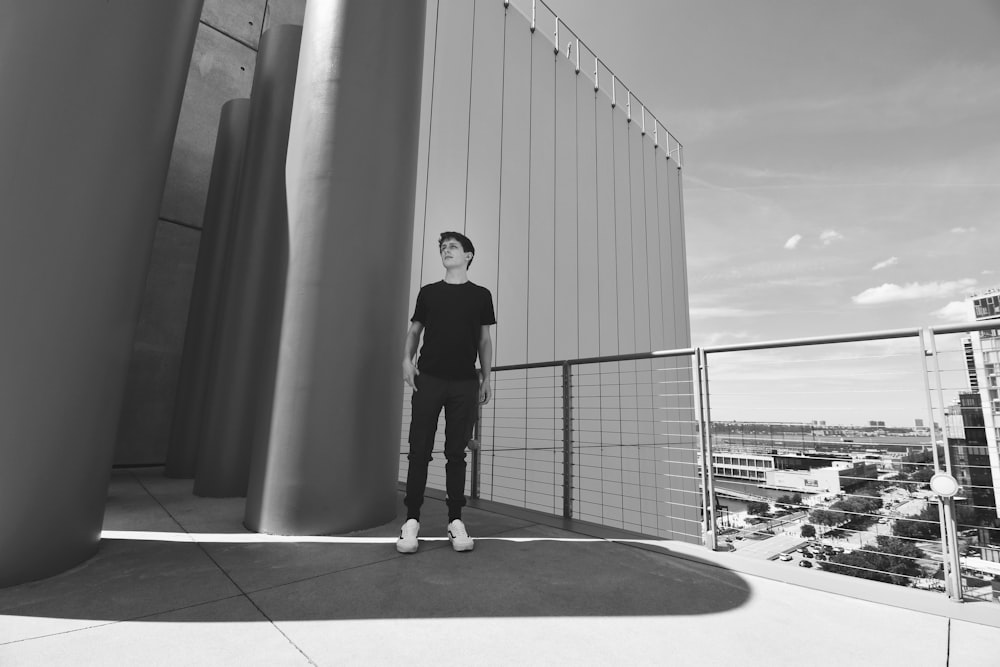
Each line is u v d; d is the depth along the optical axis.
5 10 1.54
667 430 11.24
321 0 2.55
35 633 1.20
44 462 1.59
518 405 7.00
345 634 1.22
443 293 2.22
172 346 4.88
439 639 1.21
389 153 2.55
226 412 3.20
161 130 1.95
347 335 2.33
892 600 1.52
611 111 11.02
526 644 1.19
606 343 9.43
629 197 11.32
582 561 1.90
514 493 6.73
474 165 6.77
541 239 7.99
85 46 1.68
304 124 2.45
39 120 1.58
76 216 1.66
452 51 6.65
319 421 2.25
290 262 2.35
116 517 2.53
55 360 1.61
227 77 5.52
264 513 2.23
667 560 1.93
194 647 1.14
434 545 2.09
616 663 1.10
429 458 2.09
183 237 5.04
